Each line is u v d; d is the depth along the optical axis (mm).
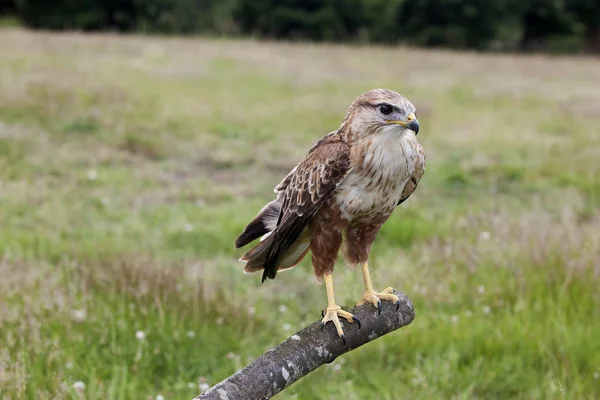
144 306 8922
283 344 5094
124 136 19516
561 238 10938
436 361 8211
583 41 64688
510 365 8109
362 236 6098
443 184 17219
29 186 14922
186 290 9641
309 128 22844
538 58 50156
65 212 13594
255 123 22828
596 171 18297
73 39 40344
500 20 58969
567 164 19016
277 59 39531
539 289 9438
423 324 8938
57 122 20125
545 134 23672
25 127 19438
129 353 8070
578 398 7398
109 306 8930
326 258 6043
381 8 57156
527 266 10023
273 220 6426
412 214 13898
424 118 25156
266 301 10312
